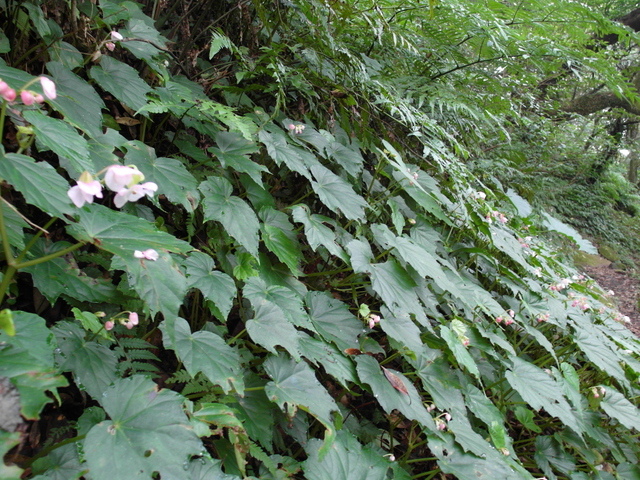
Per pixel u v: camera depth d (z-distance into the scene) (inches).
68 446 47.2
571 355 140.7
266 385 63.4
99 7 80.7
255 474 65.4
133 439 42.8
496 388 112.0
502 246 132.6
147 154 72.5
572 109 381.4
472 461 79.0
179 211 85.9
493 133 206.5
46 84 39.7
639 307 300.2
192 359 57.5
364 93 118.8
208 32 111.3
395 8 139.8
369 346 85.9
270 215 90.1
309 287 100.4
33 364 37.5
